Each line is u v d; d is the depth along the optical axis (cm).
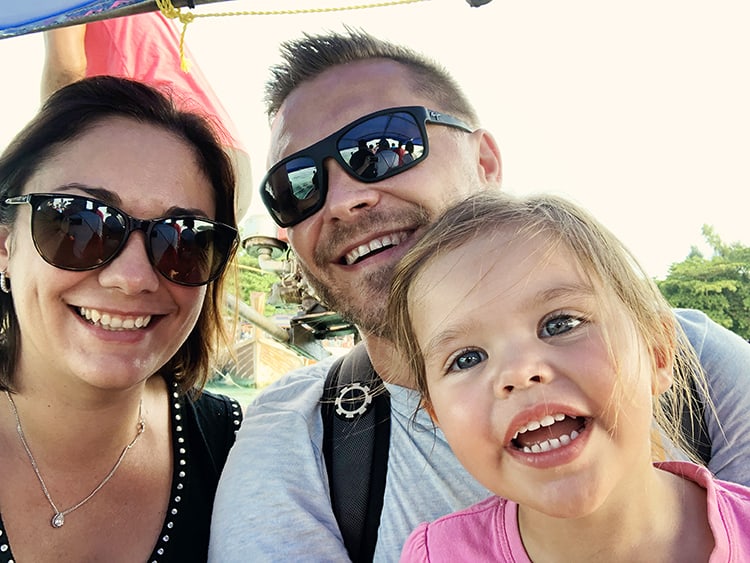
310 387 50
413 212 48
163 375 51
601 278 30
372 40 53
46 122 39
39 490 41
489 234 33
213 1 38
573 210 34
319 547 38
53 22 39
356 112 49
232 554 38
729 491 31
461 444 30
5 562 38
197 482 47
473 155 53
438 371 32
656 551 29
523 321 30
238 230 48
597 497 27
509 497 29
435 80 52
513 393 28
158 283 40
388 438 42
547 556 31
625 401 28
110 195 39
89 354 39
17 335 41
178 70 87
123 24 84
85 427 41
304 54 53
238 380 218
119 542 42
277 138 53
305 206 50
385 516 40
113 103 41
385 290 48
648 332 31
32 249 38
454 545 34
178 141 42
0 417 42
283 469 42
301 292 100
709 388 39
